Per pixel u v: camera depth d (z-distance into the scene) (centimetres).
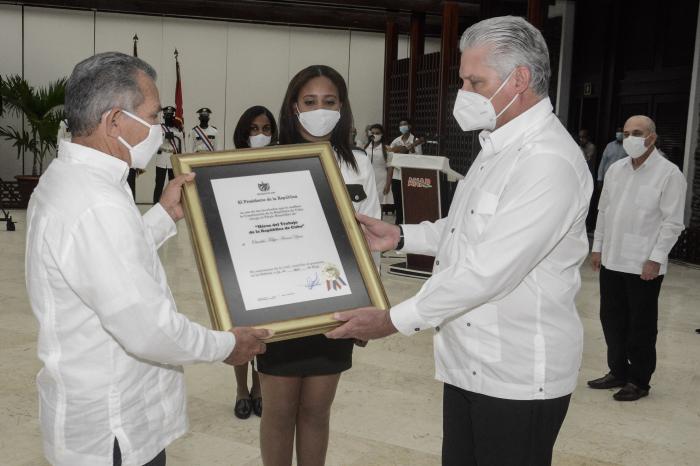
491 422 199
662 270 412
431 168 737
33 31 1378
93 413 169
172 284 688
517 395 195
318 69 260
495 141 198
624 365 439
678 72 1042
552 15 1284
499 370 195
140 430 174
